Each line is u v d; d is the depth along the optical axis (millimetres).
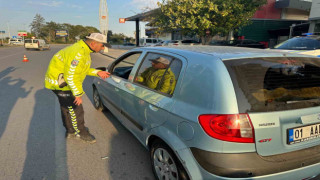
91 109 4922
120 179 2561
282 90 1794
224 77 1712
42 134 3654
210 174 1703
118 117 3459
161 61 2498
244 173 1622
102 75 3229
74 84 2801
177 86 2068
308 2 23625
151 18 18531
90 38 2754
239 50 2238
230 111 1616
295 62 1989
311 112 1819
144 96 2508
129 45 48594
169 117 2053
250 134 1616
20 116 4449
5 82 7844
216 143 1652
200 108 1767
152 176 2623
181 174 1985
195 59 2033
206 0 13547
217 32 14539
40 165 2791
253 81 1731
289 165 1731
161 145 2238
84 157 3000
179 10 13922
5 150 3125
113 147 3281
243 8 13922
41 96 5977
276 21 23578
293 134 1756
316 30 14969
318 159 1861
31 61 15781
